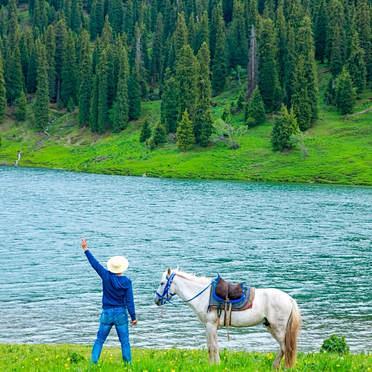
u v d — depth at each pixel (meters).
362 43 166.75
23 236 54.16
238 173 124.12
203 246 50.94
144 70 188.25
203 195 92.88
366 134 138.12
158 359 16.12
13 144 162.75
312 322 29.61
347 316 30.84
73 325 28.33
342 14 178.12
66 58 188.88
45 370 13.85
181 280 15.33
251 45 164.75
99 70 168.12
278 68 168.25
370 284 38.47
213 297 14.75
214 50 198.00
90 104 170.25
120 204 79.88
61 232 56.66
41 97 171.38
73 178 118.88
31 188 97.81
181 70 155.88
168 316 30.22
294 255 47.78
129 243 51.72
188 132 141.38
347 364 14.37
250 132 147.00
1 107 173.25
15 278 38.44
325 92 163.25
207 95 154.25
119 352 20.41
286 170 122.69
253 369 13.93
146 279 38.69
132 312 14.34
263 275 40.59
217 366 13.69
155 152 143.88
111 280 14.23
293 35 161.62
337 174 118.00
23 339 25.89
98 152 151.88
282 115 132.62
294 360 14.16
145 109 176.88
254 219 67.94
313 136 139.50
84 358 16.23
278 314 14.43
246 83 183.25
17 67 185.25
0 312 30.58
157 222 64.50
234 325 14.71
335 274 41.31
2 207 73.56
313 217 70.00
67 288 36.06
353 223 65.69
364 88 163.25
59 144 163.38
